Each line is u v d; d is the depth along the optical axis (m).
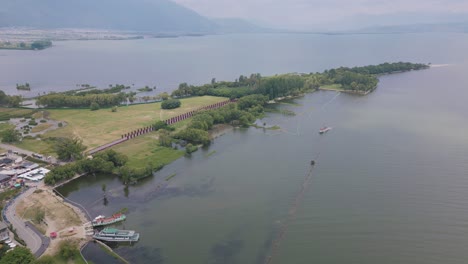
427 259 127.38
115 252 132.38
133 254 131.75
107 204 165.00
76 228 143.12
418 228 144.00
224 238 140.75
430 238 138.12
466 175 185.12
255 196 172.25
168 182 187.50
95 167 193.75
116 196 172.50
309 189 177.50
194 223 150.75
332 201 165.12
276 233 143.75
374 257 128.75
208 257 130.00
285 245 136.25
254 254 131.50
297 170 199.12
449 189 172.00
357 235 140.88
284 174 194.62
